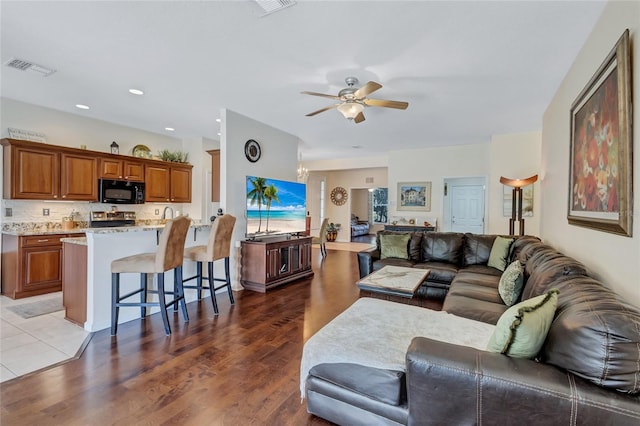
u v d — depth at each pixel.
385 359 1.57
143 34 2.46
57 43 2.61
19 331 2.93
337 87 3.50
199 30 2.40
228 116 4.37
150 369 2.29
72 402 1.90
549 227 3.73
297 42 2.56
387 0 2.02
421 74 3.14
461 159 7.00
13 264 3.93
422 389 1.33
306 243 5.37
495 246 4.19
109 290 3.05
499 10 2.12
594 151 2.07
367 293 4.32
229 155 4.39
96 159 4.73
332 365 1.67
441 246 4.61
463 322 2.04
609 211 1.81
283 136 5.60
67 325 3.08
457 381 1.26
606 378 1.06
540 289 2.06
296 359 2.46
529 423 1.14
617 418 1.01
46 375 2.19
